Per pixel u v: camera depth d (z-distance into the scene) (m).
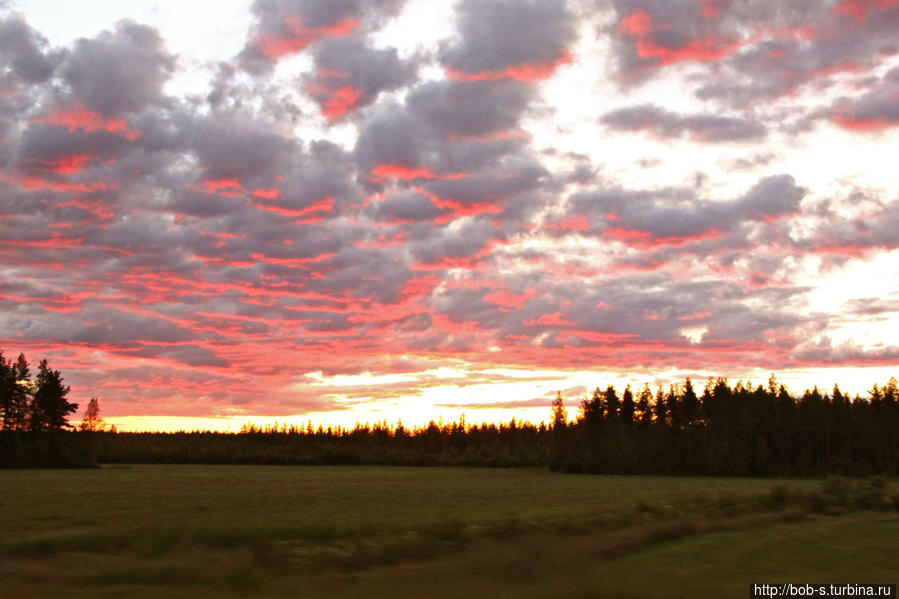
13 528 29.19
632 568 18.05
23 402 151.25
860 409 156.75
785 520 30.61
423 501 49.09
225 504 44.41
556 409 186.25
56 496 53.69
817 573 17.45
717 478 131.00
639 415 189.88
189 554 20.16
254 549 21.73
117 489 65.31
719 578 16.58
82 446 151.50
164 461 197.00
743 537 24.61
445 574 16.50
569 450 164.12
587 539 22.50
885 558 19.89
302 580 16.19
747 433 151.62
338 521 30.03
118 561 18.61
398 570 17.66
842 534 25.19
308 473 128.62
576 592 14.36
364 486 75.88
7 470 131.75
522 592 14.41
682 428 163.88
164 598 13.80
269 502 46.78
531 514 35.12
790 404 166.00
